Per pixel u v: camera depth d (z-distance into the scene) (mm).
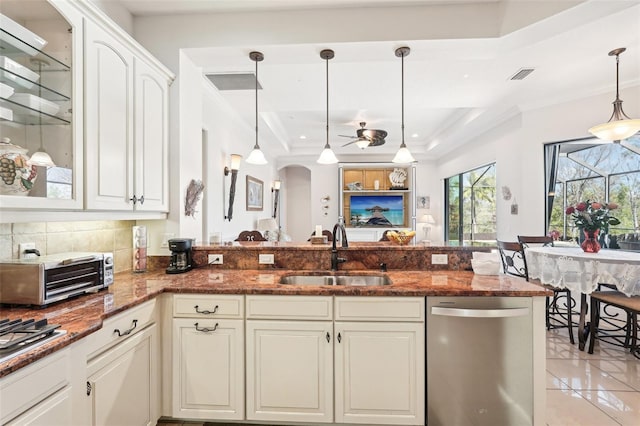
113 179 1795
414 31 2340
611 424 1896
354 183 7398
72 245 1924
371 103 4180
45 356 1041
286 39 2408
